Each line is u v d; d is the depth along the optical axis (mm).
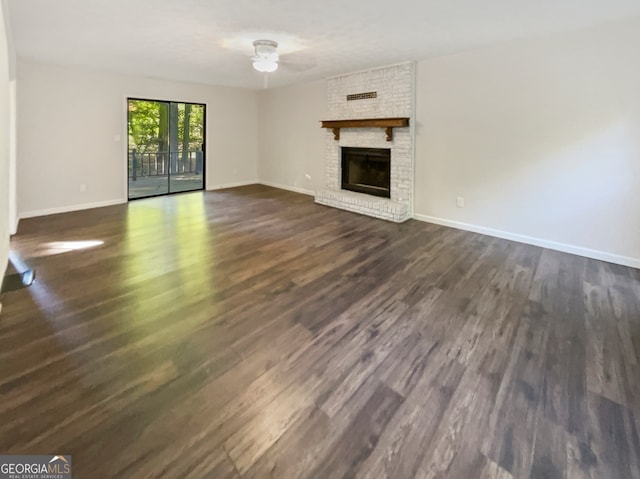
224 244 4082
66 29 3535
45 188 5383
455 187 4828
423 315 2535
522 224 4266
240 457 1390
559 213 3959
